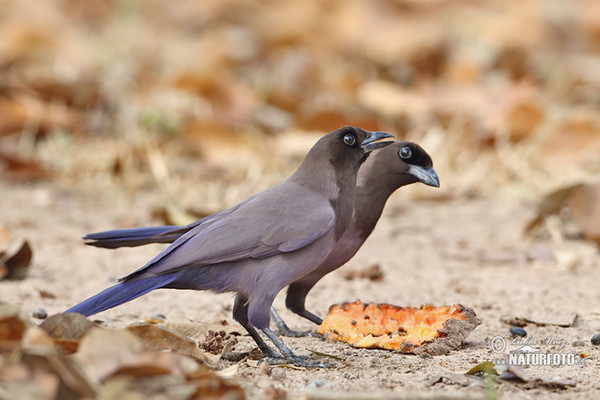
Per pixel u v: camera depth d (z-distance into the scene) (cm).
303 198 808
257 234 780
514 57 2011
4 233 1088
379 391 657
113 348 602
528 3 2334
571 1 2381
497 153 1670
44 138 1709
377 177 922
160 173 1539
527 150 1648
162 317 916
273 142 1683
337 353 806
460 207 1494
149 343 696
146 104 1738
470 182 1582
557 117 1736
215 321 895
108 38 2170
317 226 795
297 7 2292
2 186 1544
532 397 663
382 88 1802
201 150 1656
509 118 1689
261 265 786
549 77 2019
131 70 1930
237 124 1723
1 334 601
